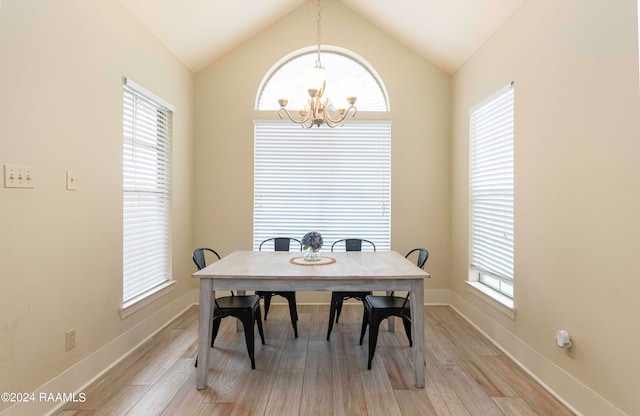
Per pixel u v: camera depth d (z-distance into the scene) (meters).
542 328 2.26
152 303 3.06
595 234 1.81
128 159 2.78
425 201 4.03
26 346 1.76
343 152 4.04
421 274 2.22
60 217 2.00
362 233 4.05
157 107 3.23
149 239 3.13
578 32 1.95
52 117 1.94
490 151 3.12
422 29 3.54
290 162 4.03
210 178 3.98
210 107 3.97
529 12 2.44
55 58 1.96
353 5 3.91
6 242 1.65
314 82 2.44
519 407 1.98
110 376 2.31
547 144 2.23
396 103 4.02
